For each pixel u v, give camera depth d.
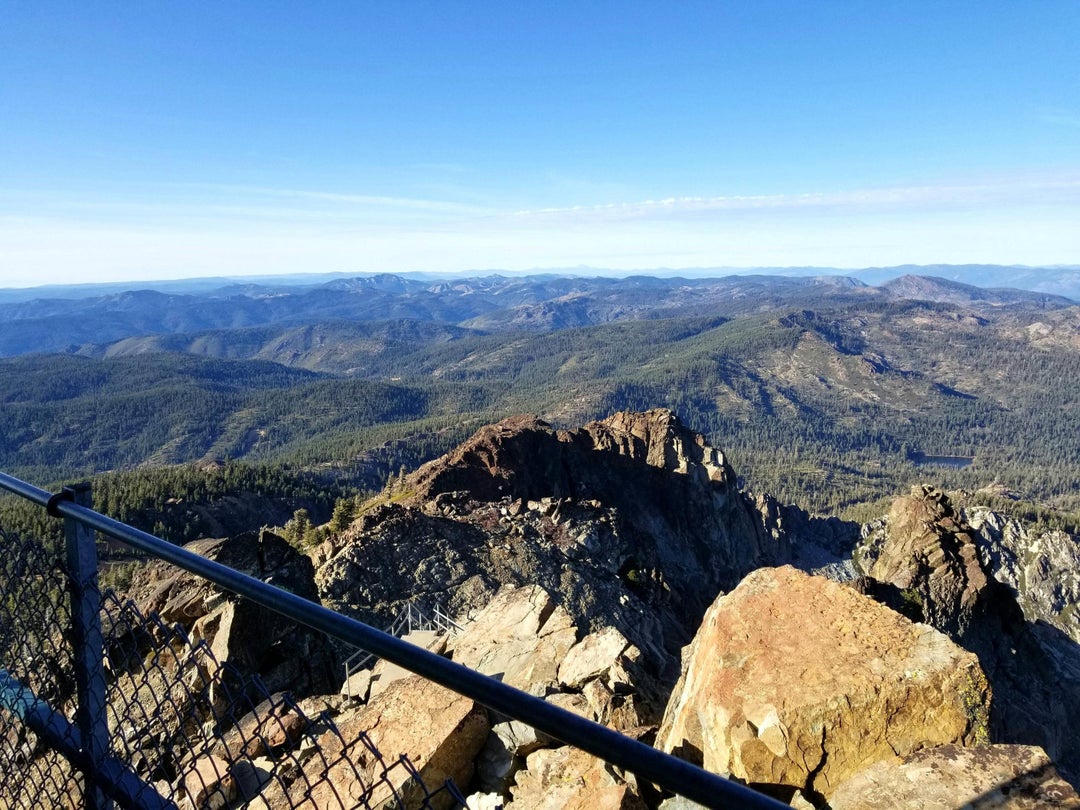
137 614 4.75
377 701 9.38
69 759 4.95
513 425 119.94
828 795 6.84
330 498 198.00
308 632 20.19
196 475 181.25
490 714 9.01
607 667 12.38
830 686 7.30
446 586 49.03
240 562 25.02
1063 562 163.00
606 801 6.89
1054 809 4.86
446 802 8.01
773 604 8.78
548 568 56.50
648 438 138.88
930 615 68.31
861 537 174.12
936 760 5.62
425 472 105.94
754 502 164.88
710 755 7.76
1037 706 54.81
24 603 5.08
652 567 77.06
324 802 7.69
